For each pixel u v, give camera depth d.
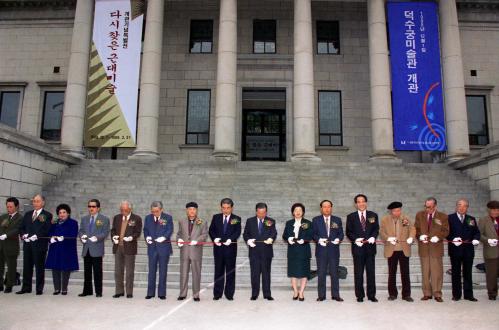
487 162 16.41
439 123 19.64
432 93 19.88
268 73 24.50
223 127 19.56
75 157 18.78
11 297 9.02
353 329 6.61
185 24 25.17
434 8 20.56
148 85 20.03
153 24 20.59
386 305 8.45
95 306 8.18
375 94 19.91
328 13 25.20
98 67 20.16
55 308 7.95
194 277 8.95
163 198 16.20
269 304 8.51
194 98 24.64
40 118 24.66
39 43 25.34
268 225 9.08
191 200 16.05
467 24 24.73
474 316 7.47
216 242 8.91
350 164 18.59
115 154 23.95
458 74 20.34
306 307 8.23
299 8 20.44
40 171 16.20
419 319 7.25
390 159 19.08
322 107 24.44
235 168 18.31
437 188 16.78
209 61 24.77
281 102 25.59
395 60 20.09
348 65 24.70
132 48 20.28
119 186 16.86
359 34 25.03
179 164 18.78
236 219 9.17
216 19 25.19
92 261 9.28
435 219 9.02
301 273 8.93
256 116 25.58
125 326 6.72
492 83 24.30
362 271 8.92
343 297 9.35
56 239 9.23
